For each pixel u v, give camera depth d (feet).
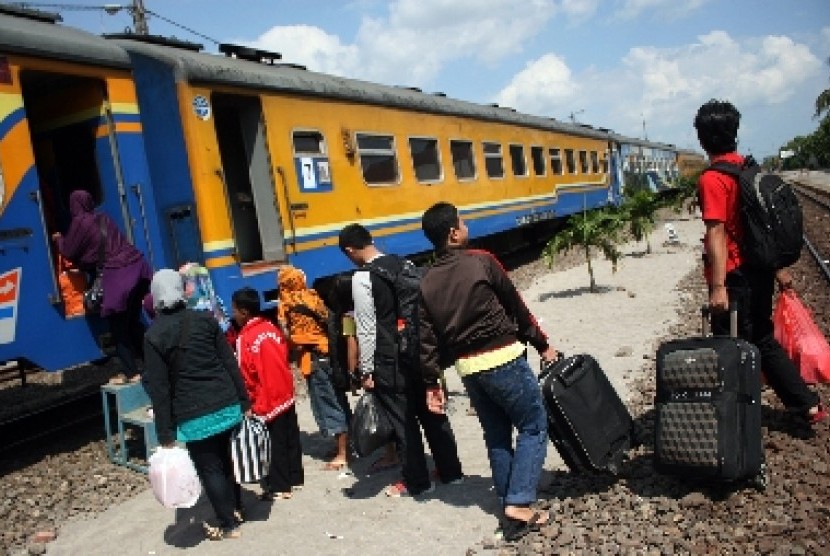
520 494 12.37
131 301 20.17
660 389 13.01
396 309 14.55
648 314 31.37
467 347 12.41
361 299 14.61
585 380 13.29
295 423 16.46
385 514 14.42
